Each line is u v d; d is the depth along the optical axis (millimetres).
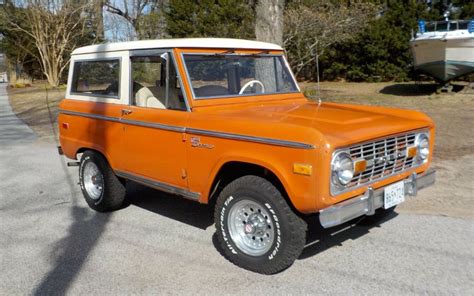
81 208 5918
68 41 30578
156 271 4090
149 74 4777
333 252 4359
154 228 5145
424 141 4430
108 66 5188
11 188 6922
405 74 23250
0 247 4711
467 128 10367
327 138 3391
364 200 3713
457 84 20094
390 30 22969
